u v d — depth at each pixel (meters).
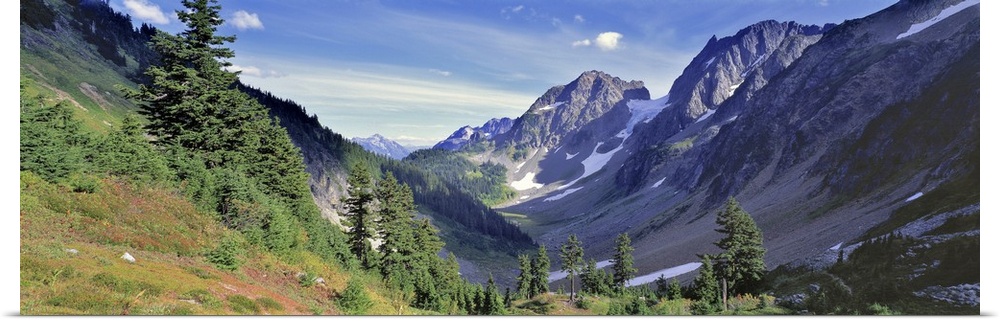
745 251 56.25
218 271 26.61
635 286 91.19
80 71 121.69
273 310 23.70
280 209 41.75
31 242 20.17
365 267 53.38
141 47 167.62
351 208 55.06
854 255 55.03
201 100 42.00
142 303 18.20
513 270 164.25
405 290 53.00
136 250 24.95
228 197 37.34
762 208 117.12
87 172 31.00
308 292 31.08
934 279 41.38
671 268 104.00
